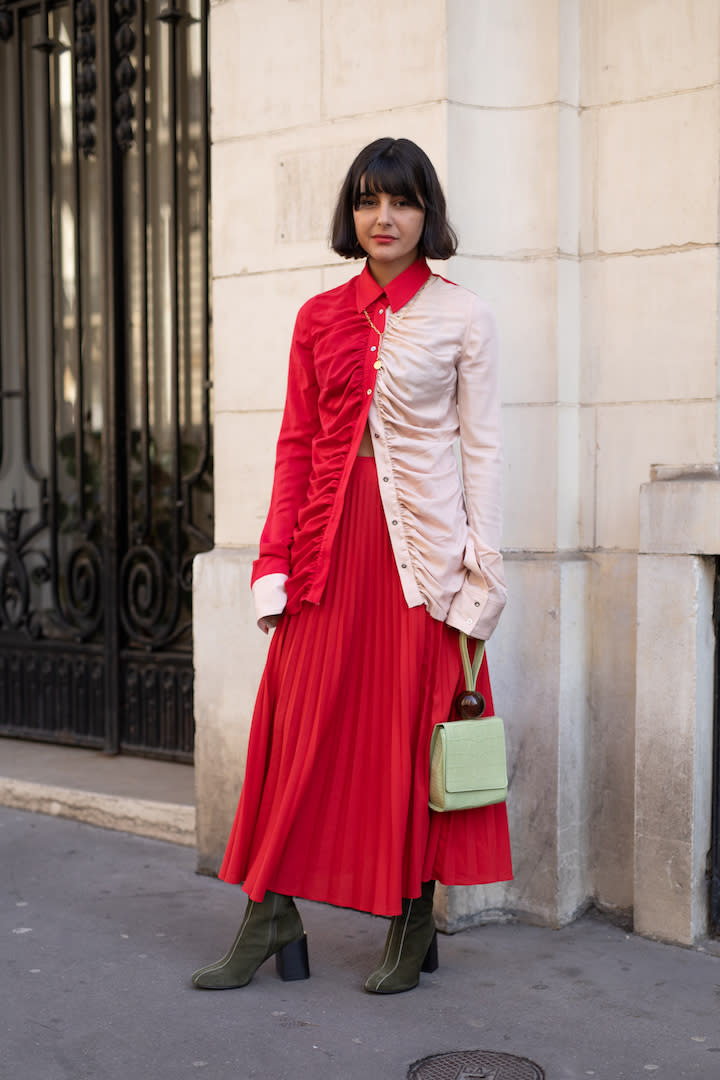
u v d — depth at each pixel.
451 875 2.64
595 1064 2.41
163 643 4.57
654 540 3.04
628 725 3.25
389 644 2.61
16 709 5.09
